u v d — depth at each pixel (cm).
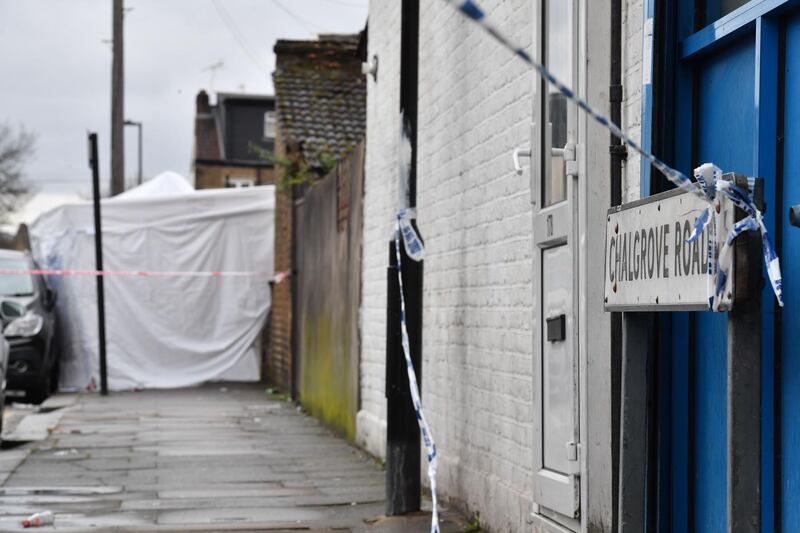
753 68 557
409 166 990
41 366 2377
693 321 618
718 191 413
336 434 1720
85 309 2689
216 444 1573
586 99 680
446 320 1077
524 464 842
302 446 1556
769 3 525
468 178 1008
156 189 3058
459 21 1045
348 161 1708
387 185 1412
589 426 680
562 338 733
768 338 527
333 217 1838
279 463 1366
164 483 1195
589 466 680
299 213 2297
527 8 851
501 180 910
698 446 609
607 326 666
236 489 1152
